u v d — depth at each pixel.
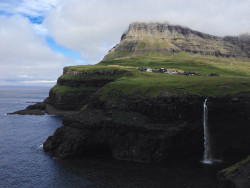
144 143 75.38
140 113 83.12
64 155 75.81
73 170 66.75
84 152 81.12
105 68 186.88
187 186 56.97
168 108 79.56
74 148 77.75
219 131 78.81
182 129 76.25
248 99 75.06
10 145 89.19
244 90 80.56
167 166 69.56
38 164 71.00
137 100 85.06
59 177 62.50
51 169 67.44
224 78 114.56
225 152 77.31
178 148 76.00
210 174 63.81
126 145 77.25
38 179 61.47
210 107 78.31
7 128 117.75
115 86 98.31
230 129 77.31
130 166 69.69
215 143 78.75
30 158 75.81
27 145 89.44
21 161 73.25
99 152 83.19
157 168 68.12
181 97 80.12
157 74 136.12
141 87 92.69
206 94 81.69
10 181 60.38
